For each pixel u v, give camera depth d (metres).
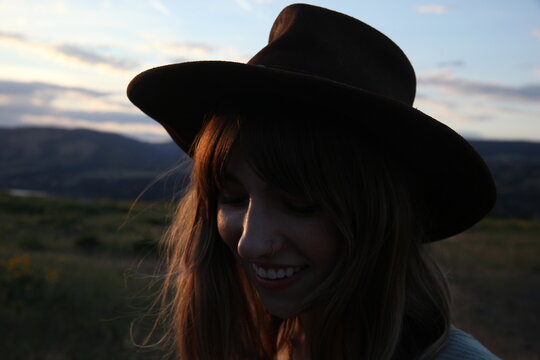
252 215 1.00
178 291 1.45
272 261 1.00
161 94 1.22
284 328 1.34
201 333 1.38
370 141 1.00
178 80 1.12
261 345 1.39
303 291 1.02
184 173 1.49
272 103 1.00
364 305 1.03
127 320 6.51
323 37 1.03
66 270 10.02
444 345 0.96
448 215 1.16
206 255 1.37
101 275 9.71
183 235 1.44
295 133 0.97
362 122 0.95
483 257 17.14
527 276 14.50
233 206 1.11
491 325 9.45
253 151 0.97
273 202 1.00
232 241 1.12
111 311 7.05
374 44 1.04
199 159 1.12
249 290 1.39
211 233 1.35
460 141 0.94
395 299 1.00
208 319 1.37
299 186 0.96
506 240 23.80
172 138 1.45
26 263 9.13
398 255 1.01
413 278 1.08
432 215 1.18
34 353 5.83
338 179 0.97
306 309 1.04
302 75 0.89
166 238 1.59
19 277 8.19
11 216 23.48
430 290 1.09
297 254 1.00
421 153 1.00
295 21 1.06
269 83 0.94
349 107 0.92
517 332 9.19
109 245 15.10
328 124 0.98
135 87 1.21
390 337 0.98
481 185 1.03
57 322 6.75
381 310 1.00
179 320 1.43
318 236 0.99
